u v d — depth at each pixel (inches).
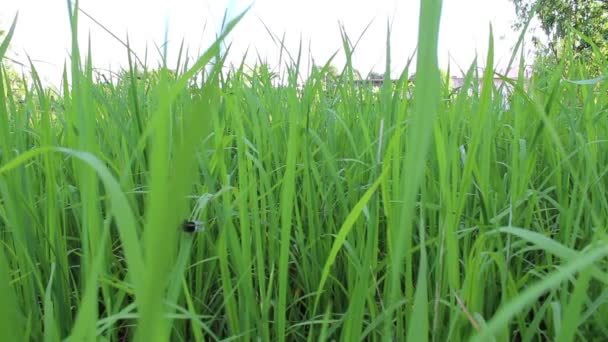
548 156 23.4
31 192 17.8
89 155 7.7
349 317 11.9
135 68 28.0
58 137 26.8
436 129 13.5
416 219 19.1
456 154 14.2
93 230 11.6
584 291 9.1
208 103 5.0
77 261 21.9
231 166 24.6
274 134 24.3
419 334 8.5
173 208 5.2
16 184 15.8
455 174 14.2
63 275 16.2
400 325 14.0
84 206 12.1
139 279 6.7
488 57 13.9
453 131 14.1
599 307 15.2
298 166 23.0
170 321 10.9
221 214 16.1
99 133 25.4
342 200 19.6
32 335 14.4
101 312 18.2
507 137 26.8
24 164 17.6
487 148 16.6
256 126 21.3
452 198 14.3
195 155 5.0
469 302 13.1
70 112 16.6
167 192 5.3
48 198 16.2
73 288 19.4
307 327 18.1
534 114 23.7
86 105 13.2
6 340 7.2
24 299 15.6
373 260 15.1
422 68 6.4
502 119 28.0
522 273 19.4
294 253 21.5
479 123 14.3
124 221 6.8
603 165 23.9
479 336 7.2
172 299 10.8
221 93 16.9
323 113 29.9
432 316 15.3
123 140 19.8
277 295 16.3
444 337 14.8
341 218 21.1
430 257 18.3
